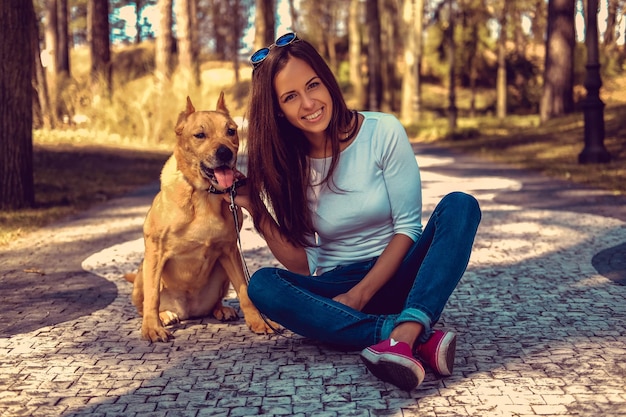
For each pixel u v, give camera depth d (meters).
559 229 6.52
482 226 6.86
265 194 3.26
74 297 4.50
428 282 2.76
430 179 11.24
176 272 3.67
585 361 2.98
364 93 39.50
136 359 3.22
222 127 3.42
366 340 2.94
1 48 8.36
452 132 23.00
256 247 6.20
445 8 41.59
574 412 2.45
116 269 5.42
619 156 12.67
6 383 2.92
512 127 24.47
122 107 19.56
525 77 39.72
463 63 44.41
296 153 3.16
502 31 34.34
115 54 37.78
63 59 28.97
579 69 36.06
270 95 3.07
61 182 11.44
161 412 2.57
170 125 19.12
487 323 3.64
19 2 8.34
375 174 3.12
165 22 20.91
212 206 3.46
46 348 3.42
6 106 8.51
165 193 3.49
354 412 2.51
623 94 32.84
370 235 3.23
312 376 2.91
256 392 2.75
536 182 10.39
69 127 19.78
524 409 2.49
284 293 3.02
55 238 6.89
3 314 4.09
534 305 3.97
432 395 2.65
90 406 2.65
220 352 3.30
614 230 6.32
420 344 2.81
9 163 8.59
